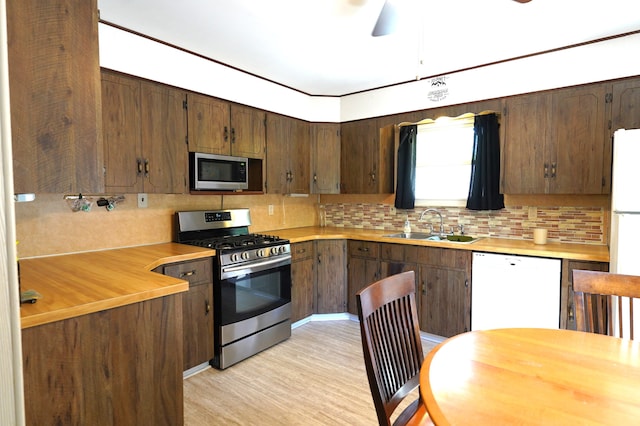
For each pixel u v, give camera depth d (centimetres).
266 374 265
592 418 87
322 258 373
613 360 118
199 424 206
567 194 301
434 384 103
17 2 126
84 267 210
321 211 459
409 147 384
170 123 273
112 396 151
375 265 355
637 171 212
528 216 323
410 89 359
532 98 293
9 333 72
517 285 277
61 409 136
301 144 397
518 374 109
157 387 167
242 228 358
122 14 224
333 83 367
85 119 145
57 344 135
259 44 270
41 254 239
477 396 97
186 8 216
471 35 255
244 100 332
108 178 238
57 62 137
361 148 396
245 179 331
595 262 248
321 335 338
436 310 317
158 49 264
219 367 272
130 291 159
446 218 370
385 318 140
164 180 271
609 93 263
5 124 71
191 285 257
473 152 343
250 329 292
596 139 269
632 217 213
